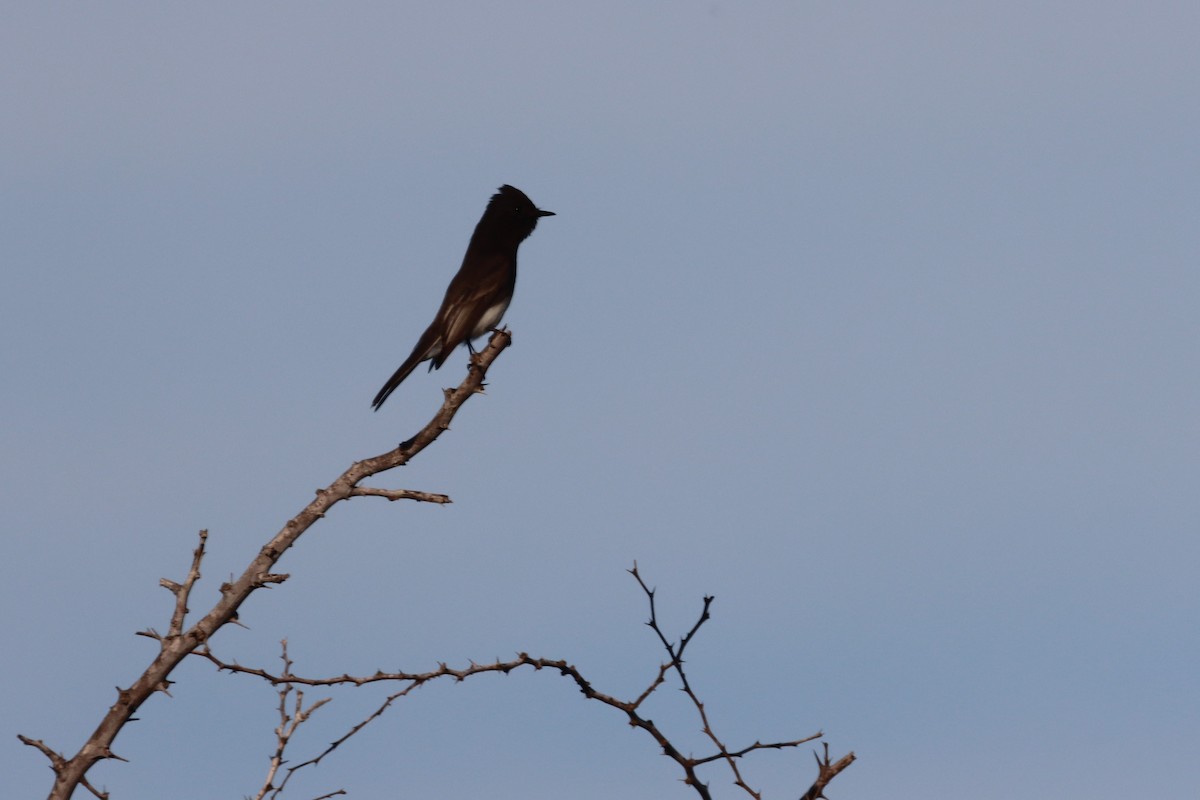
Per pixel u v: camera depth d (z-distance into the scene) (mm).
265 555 10539
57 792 9438
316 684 10414
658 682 10773
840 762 10031
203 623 10172
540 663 10711
